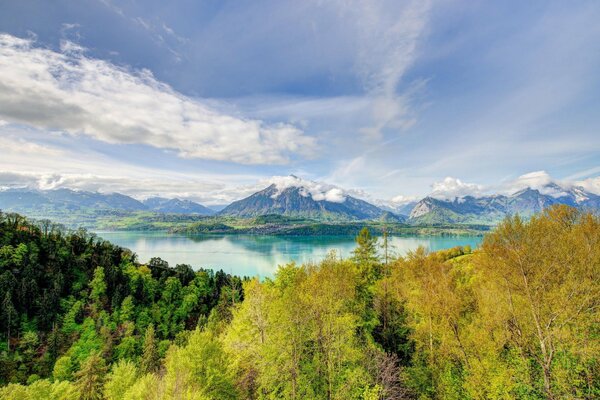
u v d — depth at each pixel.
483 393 27.12
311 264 62.31
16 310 94.06
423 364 35.84
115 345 99.06
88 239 155.88
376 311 46.56
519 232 25.11
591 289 21.88
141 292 127.31
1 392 41.31
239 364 35.41
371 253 57.25
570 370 23.59
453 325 30.58
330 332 30.11
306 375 29.61
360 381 29.11
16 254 111.25
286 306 29.95
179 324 122.56
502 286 26.33
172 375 28.75
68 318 101.06
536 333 25.31
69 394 47.09
